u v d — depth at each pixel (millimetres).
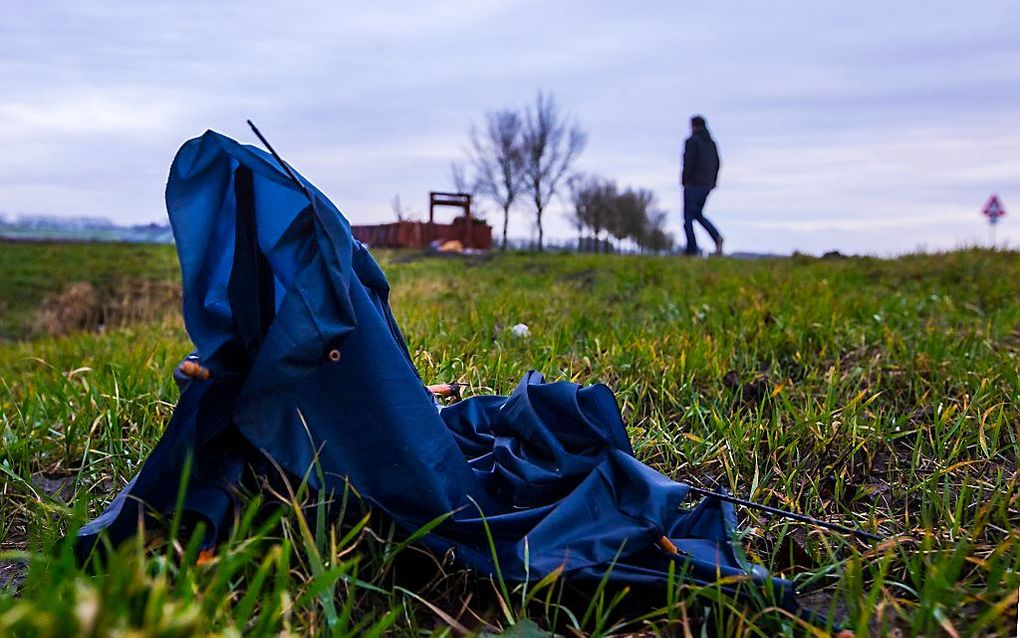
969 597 2225
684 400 4277
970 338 4918
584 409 2744
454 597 2500
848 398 4180
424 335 5527
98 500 3135
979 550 2555
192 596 1809
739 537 2711
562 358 5055
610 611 2305
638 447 3631
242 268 2387
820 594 2500
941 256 11281
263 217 2453
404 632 2299
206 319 2398
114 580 1634
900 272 9562
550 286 10078
